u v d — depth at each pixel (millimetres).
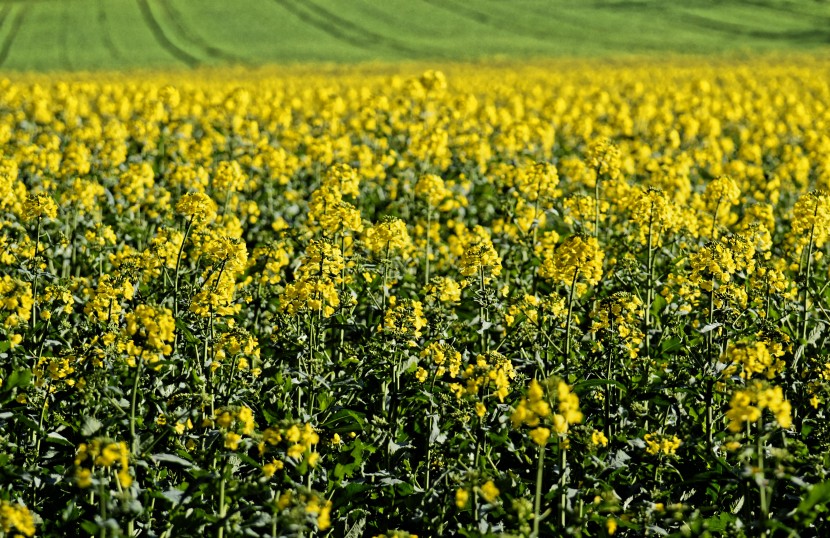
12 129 37656
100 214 20172
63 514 9070
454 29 141500
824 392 10969
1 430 10797
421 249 18234
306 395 11977
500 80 71938
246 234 22375
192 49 128250
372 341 11820
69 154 22562
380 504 10398
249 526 8555
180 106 39125
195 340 11820
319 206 15969
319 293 11766
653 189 14445
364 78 82500
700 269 12414
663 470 10320
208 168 27516
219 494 8695
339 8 155625
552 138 31453
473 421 10680
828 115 40438
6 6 158125
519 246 17750
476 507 8867
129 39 134500
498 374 10055
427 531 9828
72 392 10766
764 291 13320
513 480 9555
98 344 11172
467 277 14047
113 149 25672
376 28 142125
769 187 24312
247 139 31578
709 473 9414
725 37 130125
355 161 27328
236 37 136500
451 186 23500
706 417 10703
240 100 36844
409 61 116438
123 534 8250
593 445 9289
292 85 65250
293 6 156875
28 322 13141
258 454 10414
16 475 9117
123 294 12812
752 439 9492
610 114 41312
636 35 134375
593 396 11656
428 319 13164
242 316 14227
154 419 10000
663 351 12961
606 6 157125
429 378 11531
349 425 10789
